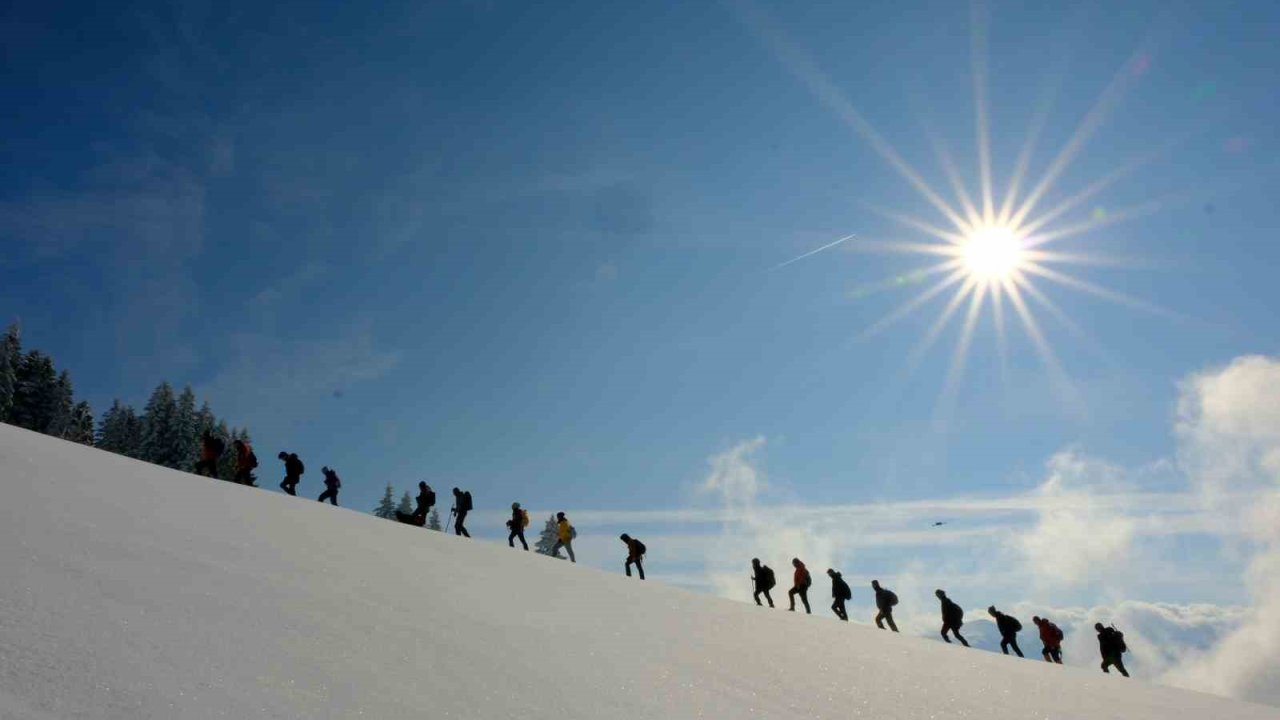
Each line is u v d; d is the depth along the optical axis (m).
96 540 7.32
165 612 5.78
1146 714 10.12
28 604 5.16
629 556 22.17
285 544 9.65
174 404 60.53
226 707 4.40
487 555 13.99
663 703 6.87
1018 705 9.48
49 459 11.33
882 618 21.62
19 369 59.16
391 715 4.94
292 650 5.70
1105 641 21.41
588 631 9.23
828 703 8.22
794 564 22.27
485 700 5.71
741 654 9.73
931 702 8.95
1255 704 12.50
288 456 21.89
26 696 3.86
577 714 5.93
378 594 8.23
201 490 12.63
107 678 4.34
